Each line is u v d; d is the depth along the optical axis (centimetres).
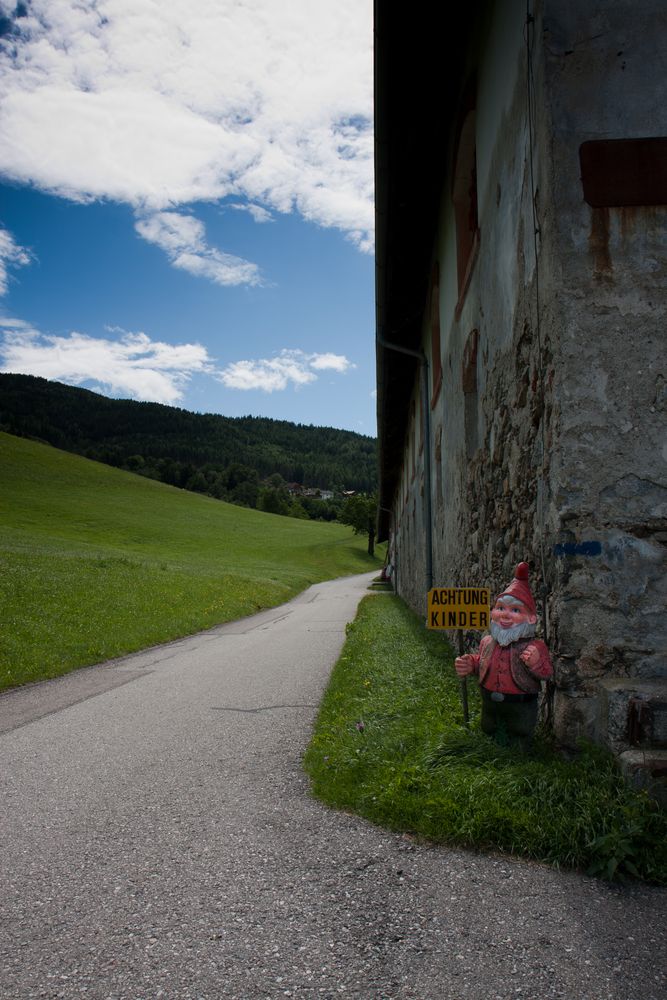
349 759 439
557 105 430
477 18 645
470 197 771
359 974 235
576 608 400
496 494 617
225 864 322
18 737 606
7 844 357
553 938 254
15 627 1214
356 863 316
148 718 660
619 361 411
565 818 320
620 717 364
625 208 421
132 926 270
